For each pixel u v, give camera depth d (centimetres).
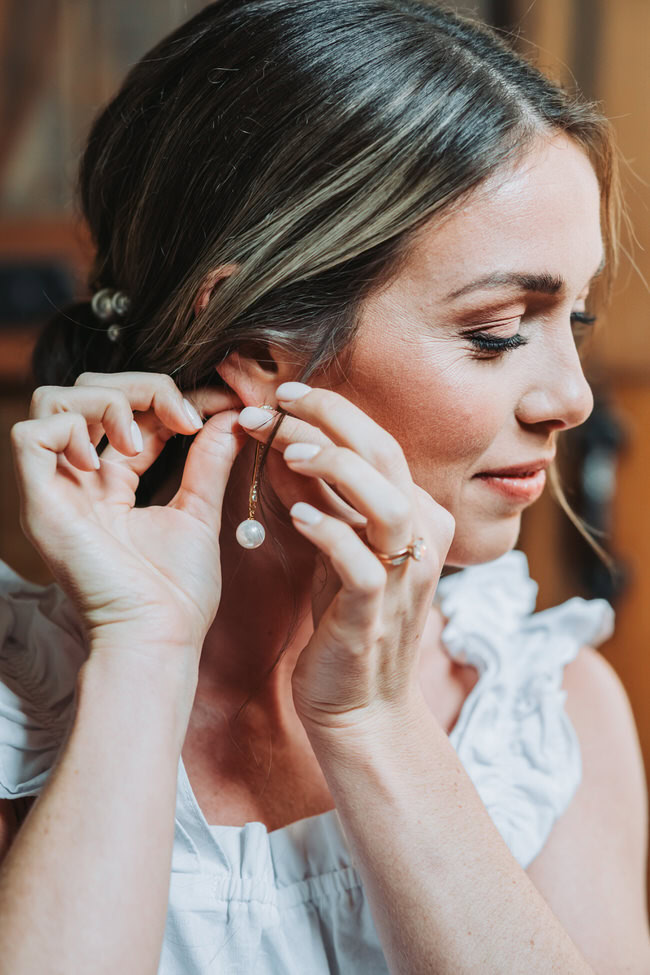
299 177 75
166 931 78
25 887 64
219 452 79
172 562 75
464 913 72
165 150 82
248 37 79
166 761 69
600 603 109
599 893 91
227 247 78
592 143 79
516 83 76
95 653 71
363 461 68
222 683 91
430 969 72
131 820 66
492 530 83
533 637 107
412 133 73
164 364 83
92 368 96
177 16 192
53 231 197
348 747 74
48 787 67
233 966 79
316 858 82
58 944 63
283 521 85
